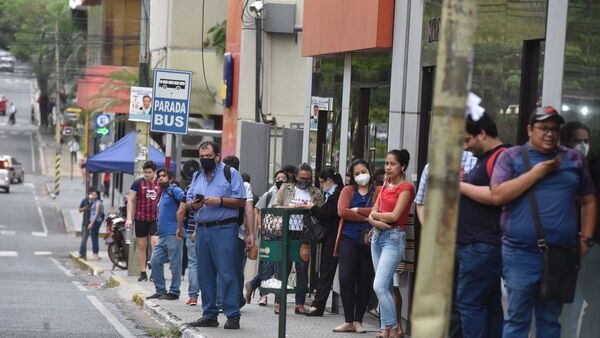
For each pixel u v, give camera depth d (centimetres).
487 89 1705
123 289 2964
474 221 1325
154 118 2905
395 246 1775
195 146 5134
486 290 1341
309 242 1675
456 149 883
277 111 3762
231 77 3953
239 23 3866
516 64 1614
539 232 1202
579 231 1259
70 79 11425
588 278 1409
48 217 7475
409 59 2069
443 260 885
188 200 1961
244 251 2230
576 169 1223
